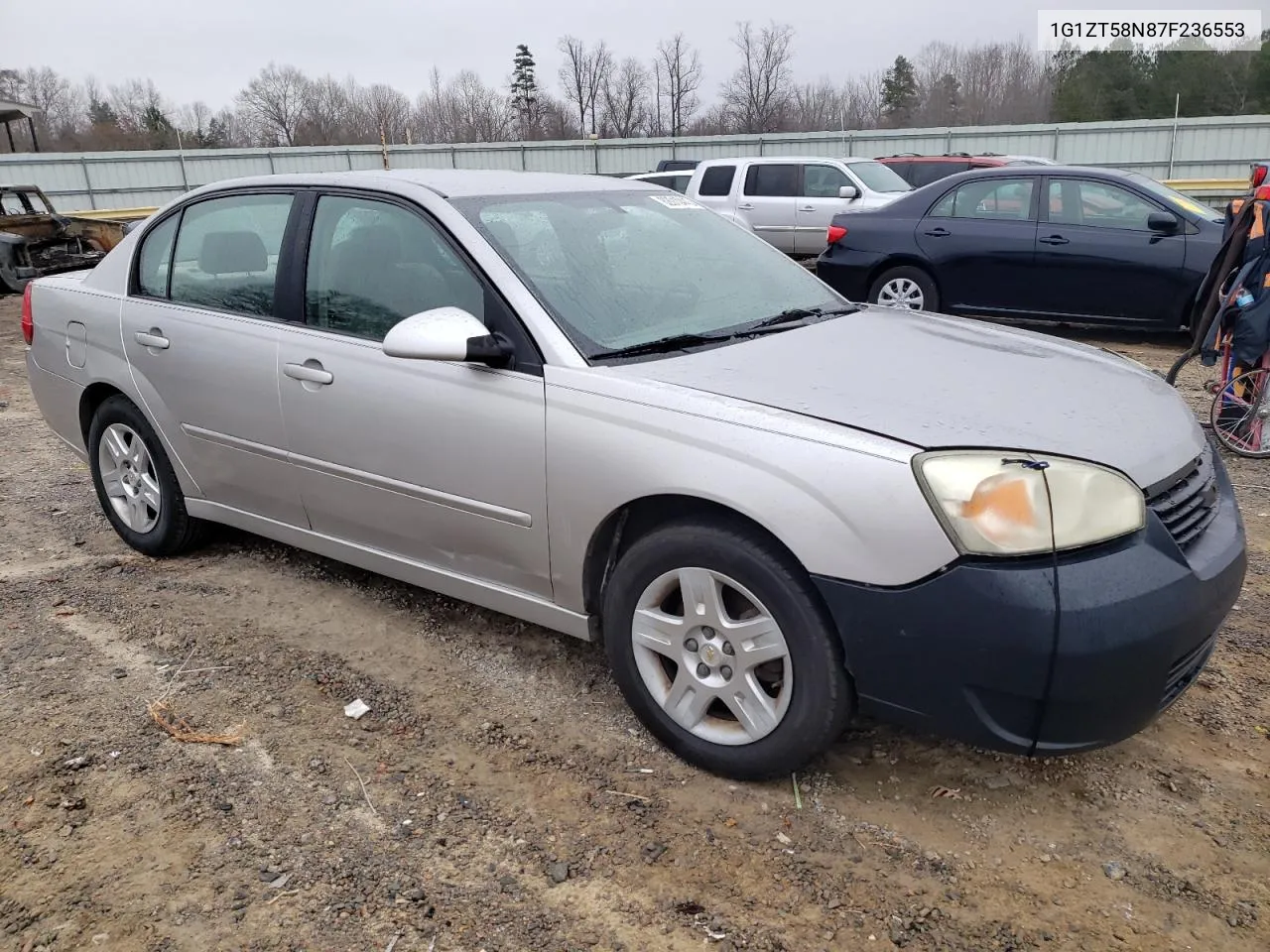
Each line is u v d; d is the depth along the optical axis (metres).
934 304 9.58
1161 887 2.33
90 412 4.52
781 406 2.54
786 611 2.46
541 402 2.83
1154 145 27.16
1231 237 5.57
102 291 4.33
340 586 4.07
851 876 2.38
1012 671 2.23
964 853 2.45
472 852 2.48
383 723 3.07
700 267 3.54
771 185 14.46
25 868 2.44
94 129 60.34
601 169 31.03
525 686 3.28
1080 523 2.24
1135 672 2.24
